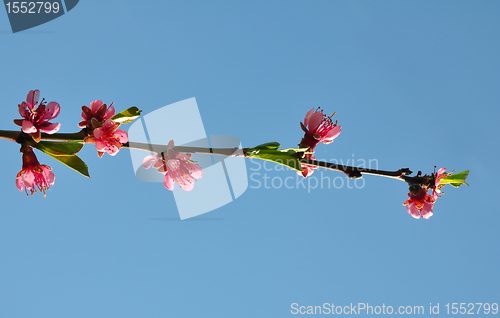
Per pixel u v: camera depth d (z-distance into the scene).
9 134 0.63
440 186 0.71
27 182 0.63
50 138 0.63
